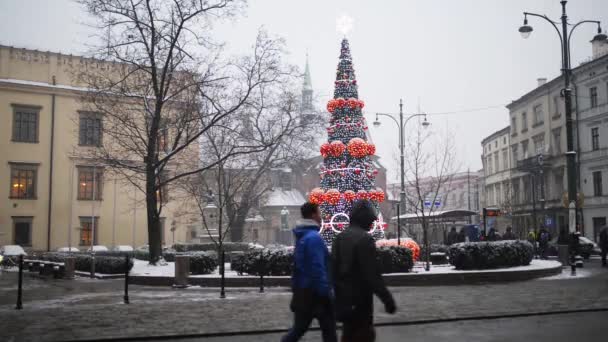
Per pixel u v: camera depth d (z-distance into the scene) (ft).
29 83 153.17
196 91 84.43
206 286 63.57
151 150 81.66
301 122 112.98
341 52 79.46
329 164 77.51
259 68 85.56
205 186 111.34
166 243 164.76
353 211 21.36
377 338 30.42
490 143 261.44
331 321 22.39
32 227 151.94
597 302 43.91
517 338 30.09
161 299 49.55
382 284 19.56
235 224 131.34
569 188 74.33
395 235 136.67
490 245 67.10
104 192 161.07
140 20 81.71
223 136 96.32
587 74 173.99
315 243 22.43
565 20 78.02
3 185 149.59
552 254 117.39
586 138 175.01
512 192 226.38
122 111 88.58
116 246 151.53
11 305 46.06
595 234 169.17
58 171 155.33
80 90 157.07
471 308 41.04
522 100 217.97
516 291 52.42
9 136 150.82
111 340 30.83
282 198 264.31
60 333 32.35
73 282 73.61
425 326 34.55
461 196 354.13
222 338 31.55
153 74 80.84
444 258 83.56
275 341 30.55
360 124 77.77
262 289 55.21
